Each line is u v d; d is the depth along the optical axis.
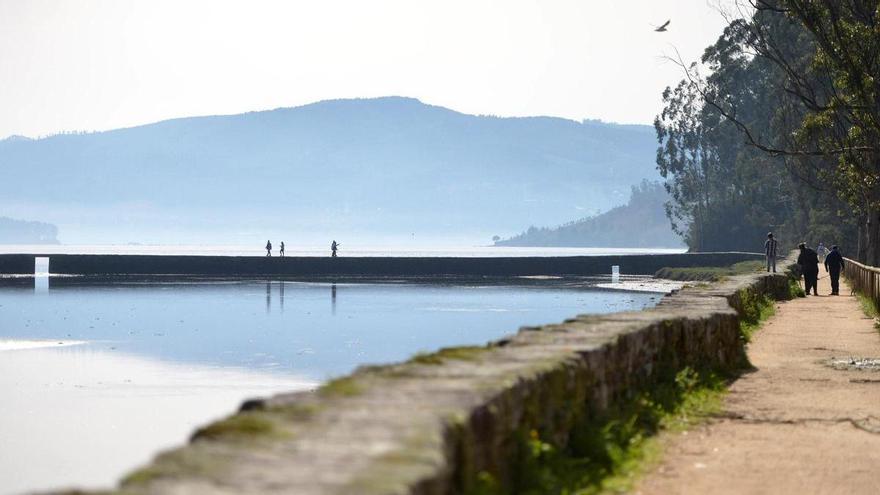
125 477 12.20
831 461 26.69
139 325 128.12
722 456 27.08
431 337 114.94
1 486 48.62
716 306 49.81
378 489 11.92
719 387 38.72
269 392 76.75
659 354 35.88
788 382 42.06
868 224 160.00
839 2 110.38
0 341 110.88
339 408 16.73
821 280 161.75
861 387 40.69
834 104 115.12
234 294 184.50
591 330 31.72
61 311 148.38
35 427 63.31
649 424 30.09
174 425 64.31
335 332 120.06
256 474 12.48
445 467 13.97
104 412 68.31
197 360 94.81
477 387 19.25
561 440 23.73
